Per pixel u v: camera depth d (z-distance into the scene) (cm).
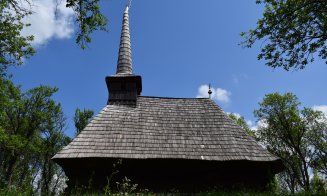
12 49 2195
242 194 1366
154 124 1833
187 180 1598
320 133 3847
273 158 1608
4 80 2488
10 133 3441
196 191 1572
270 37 1431
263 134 4044
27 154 3719
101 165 1600
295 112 3872
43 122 3806
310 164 3812
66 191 1553
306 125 3853
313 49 1402
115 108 1933
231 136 1753
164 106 2016
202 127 1828
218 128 1817
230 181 1600
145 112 1933
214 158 1596
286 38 1414
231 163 1625
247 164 1628
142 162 1603
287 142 3850
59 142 3994
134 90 2045
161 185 1581
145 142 1681
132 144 1658
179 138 1730
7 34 2159
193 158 1588
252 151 1658
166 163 1616
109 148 1617
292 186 3859
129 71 2214
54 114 3859
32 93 3700
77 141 1645
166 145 1672
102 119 1817
